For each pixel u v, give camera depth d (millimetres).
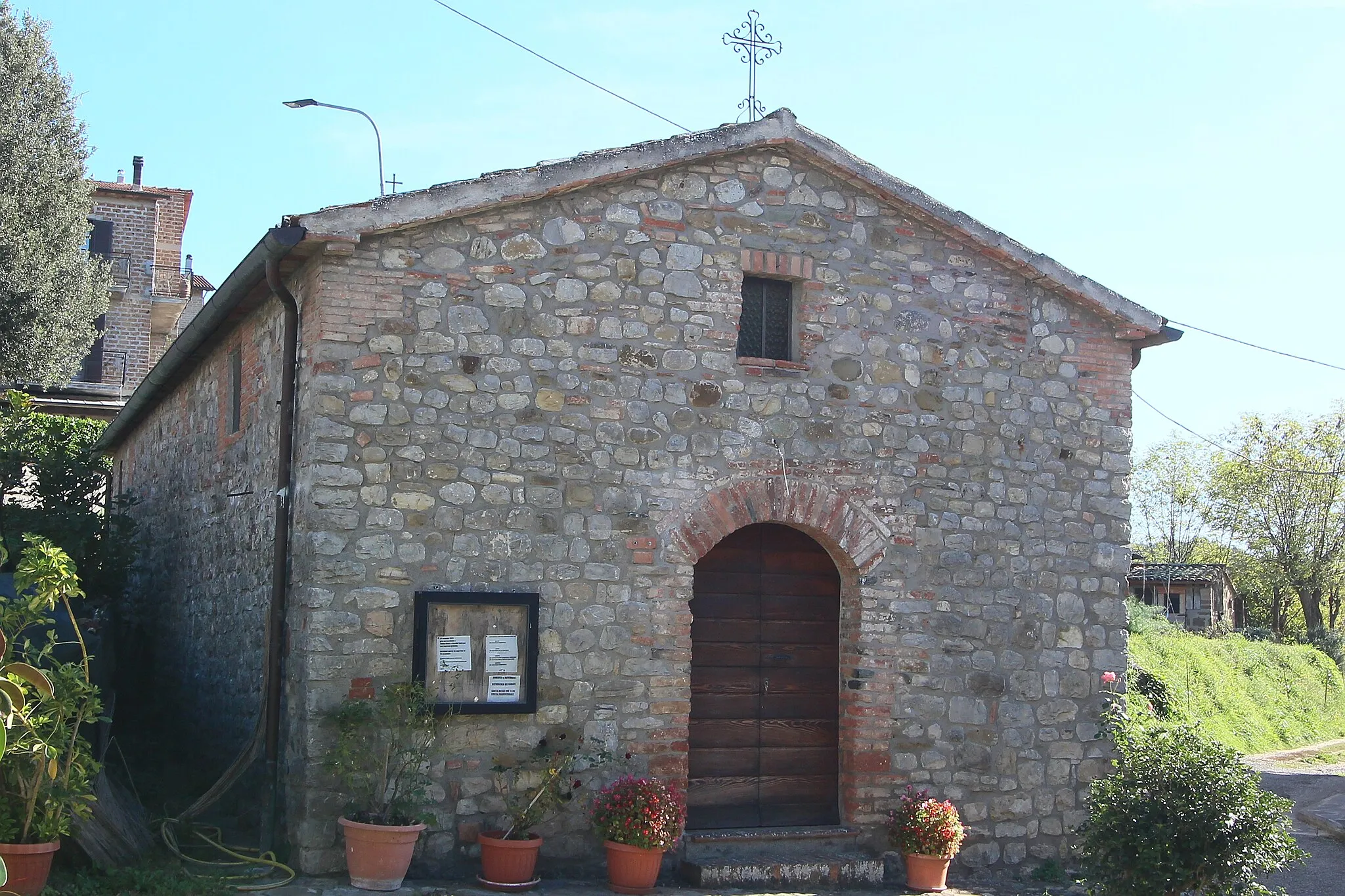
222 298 10977
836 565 11117
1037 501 11508
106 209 27719
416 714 8945
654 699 9906
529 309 9805
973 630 11117
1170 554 48188
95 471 17672
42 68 19656
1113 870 9531
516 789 9406
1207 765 9633
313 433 9133
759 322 10844
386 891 8500
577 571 9758
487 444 9570
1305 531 41812
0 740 6637
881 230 11172
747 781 10633
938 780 10859
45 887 7645
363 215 9203
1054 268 11609
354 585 9086
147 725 14414
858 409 10898
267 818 9320
